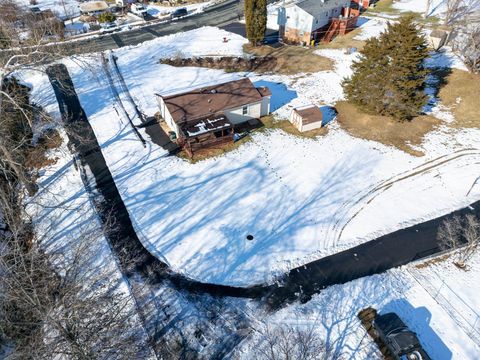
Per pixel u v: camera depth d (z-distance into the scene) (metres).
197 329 20.67
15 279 14.84
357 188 29.70
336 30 53.38
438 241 25.39
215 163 31.98
